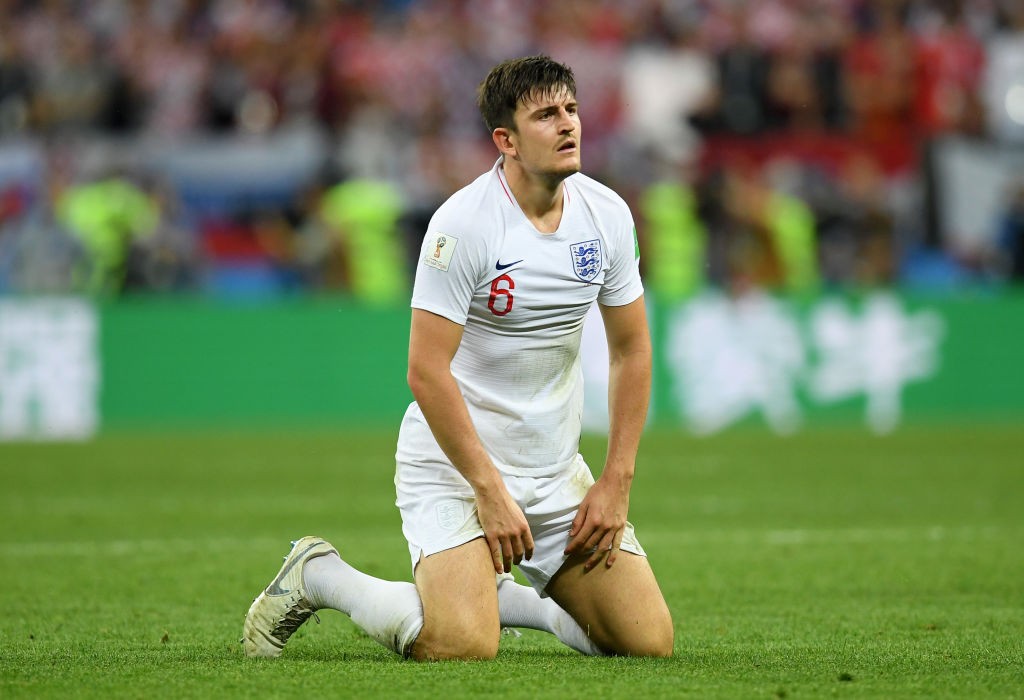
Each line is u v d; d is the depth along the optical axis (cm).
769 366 5272
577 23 6744
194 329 5144
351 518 2959
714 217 5869
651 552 2458
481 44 6688
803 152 6275
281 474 3812
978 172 6131
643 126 6400
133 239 5522
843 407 5309
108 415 5075
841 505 3152
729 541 2595
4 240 5588
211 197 5916
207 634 1666
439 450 1445
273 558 2389
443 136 6438
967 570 2231
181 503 3225
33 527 2820
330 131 6303
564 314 1435
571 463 1477
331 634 1662
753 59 6338
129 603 1930
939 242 6134
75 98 6341
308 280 5675
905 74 6431
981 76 6531
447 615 1388
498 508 1391
